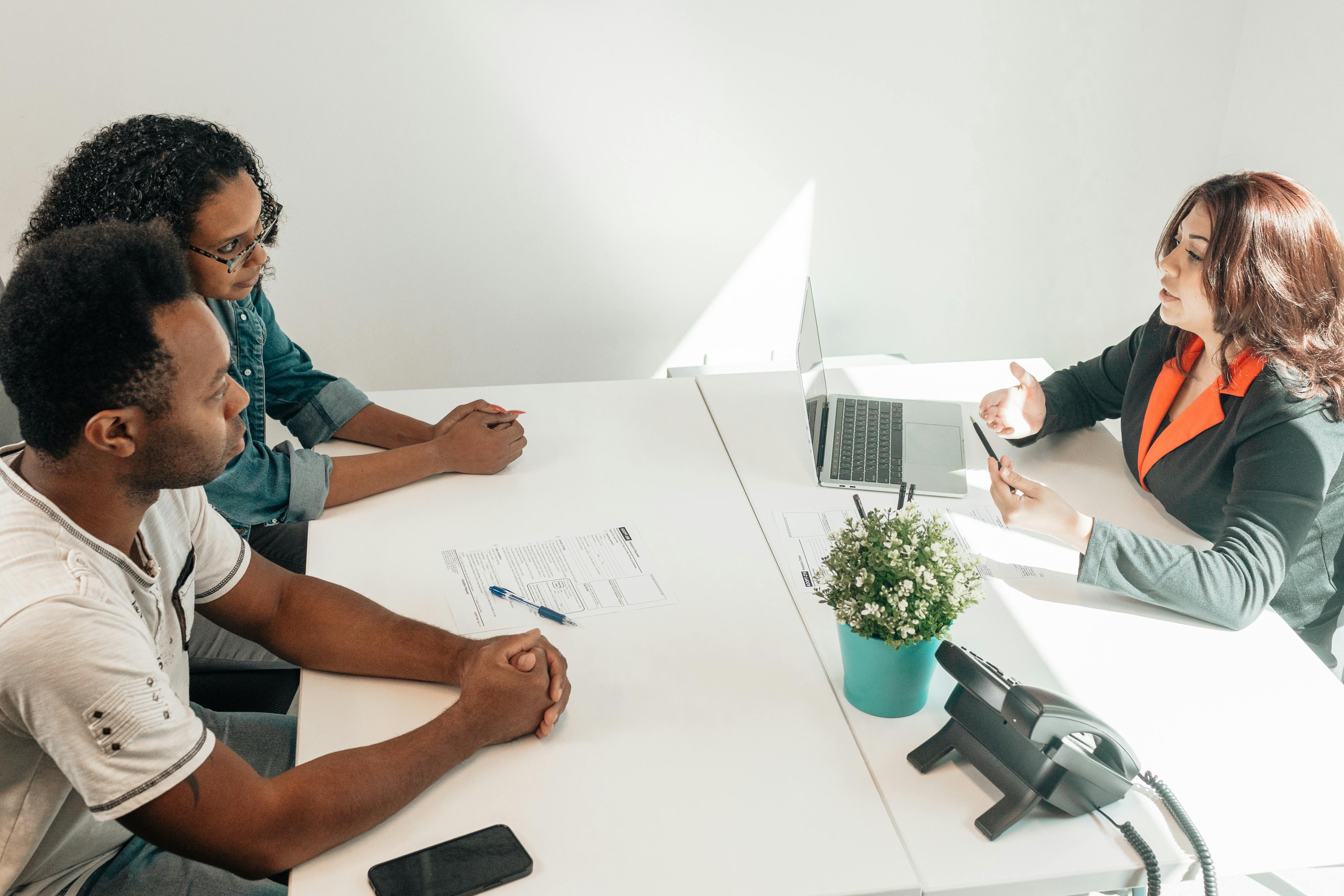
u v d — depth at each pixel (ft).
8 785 3.11
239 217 4.40
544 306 8.89
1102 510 5.28
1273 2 8.51
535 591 4.45
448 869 3.14
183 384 3.00
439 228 8.38
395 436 5.75
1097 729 3.37
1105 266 9.69
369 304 8.54
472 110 7.99
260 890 3.67
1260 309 4.67
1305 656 4.24
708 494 5.26
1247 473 4.68
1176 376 5.35
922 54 8.48
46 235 4.33
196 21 7.29
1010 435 5.76
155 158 4.24
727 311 9.24
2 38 7.06
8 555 2.94
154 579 3.42
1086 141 9.08
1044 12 8.49
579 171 8.39
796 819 3.37
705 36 8.09
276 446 5.14
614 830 3.32
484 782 3.51
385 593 4.42
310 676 4.01
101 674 2.92
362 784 3.30
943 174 9.00
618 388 6.43
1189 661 4.18
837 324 9.53
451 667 3.85
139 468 3.09
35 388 2.83
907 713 3.81
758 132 8.53
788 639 4.20
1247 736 3.79
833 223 9.03
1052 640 4.27
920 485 5.35
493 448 5.35
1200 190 4.99
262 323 5.57
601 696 3.88
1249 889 5.98
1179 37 8.75
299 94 7.66
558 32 7.85
